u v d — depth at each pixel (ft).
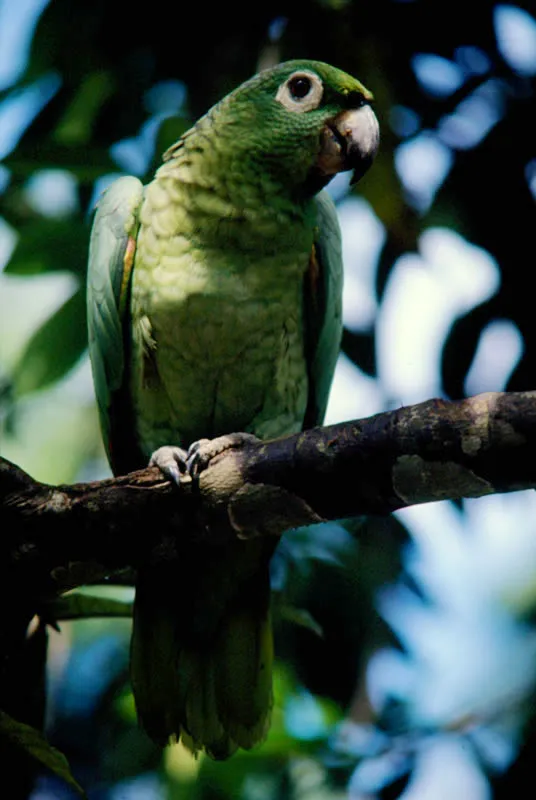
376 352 32.22
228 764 30.19
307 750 30.27
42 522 21.50
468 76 31.91
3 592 22.16
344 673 34.88
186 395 27.73
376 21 31.91
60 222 31.37
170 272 26.76
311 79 27.73
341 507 20.81
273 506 21.16
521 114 30.89
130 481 21.54
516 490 19.53
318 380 29.68
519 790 31.42
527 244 30.76
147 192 27.86
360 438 19.95
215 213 26.76
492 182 30.89
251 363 27.45
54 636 35.50
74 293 30.91
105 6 32.45
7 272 31.09
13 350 36.99
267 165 27.22
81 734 36.11
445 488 19.77
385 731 33.40
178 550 22.08
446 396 31.42
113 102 33.45
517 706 33.32
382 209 31.89
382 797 31.27
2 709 22.03
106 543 21.75
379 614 34.99
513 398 18.92
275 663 32.99
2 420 37.04
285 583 33.40
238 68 33.42
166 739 26.63
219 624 27.22
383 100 31.91
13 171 30.37
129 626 37.81
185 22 32.71
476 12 31.30
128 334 28.04
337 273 29.30
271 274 27.09
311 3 32.14
